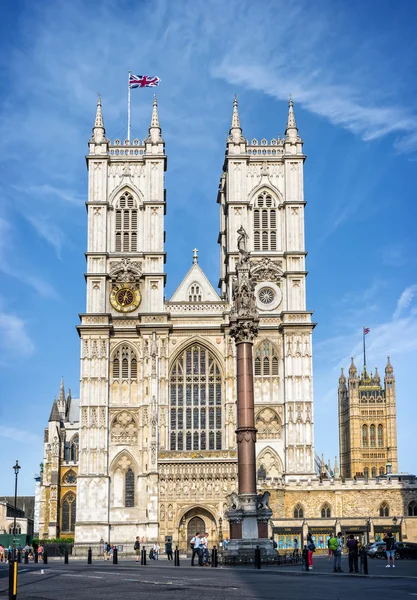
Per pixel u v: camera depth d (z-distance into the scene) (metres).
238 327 71.62
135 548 108.06
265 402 121.38
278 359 123.25
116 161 129.88
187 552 114.25
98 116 131.62
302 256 126.19
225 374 121.94
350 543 57.78
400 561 84.50
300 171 129.88
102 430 118.94
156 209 128.12
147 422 119.38
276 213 129.00
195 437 120.69
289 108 133.25
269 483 111.69
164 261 127.12
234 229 127.88
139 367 122.25
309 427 119.31
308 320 123.06
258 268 126.00
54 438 157.00
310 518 110.31
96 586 43.53
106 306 124.06
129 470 119.19
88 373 120.75
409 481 112.81
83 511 116.19
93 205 127.44
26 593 39.19
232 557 65.94
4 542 125.56
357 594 37.34
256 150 130.88
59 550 119.81
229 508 69.75
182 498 115.69
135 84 131.50
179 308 124.31
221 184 143.88
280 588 41.31
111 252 126.31
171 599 35.41
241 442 70.00
